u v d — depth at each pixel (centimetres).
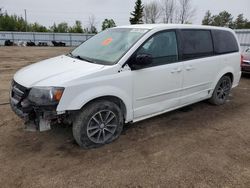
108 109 323
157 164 292
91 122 315
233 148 335
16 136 355
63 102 278
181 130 389
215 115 459
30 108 284
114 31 408
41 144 334
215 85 478
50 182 256
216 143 349
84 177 265
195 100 446
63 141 343
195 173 275
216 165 292
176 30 388
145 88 350
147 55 321
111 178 264
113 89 313
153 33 354
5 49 2314
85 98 290
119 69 317
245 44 1562
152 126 400
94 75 297
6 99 531
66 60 362
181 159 304
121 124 346
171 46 377
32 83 288
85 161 295
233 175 273
